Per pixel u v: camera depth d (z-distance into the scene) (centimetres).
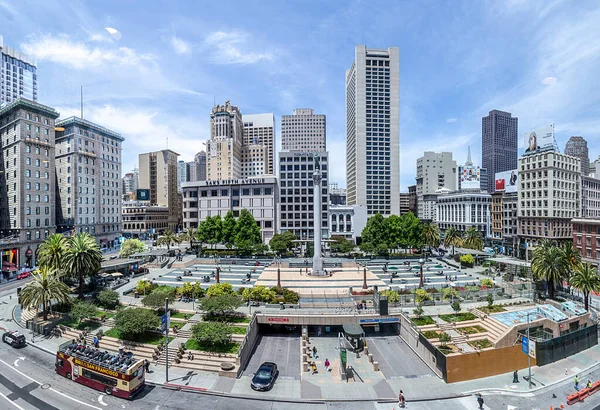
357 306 4984
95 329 4506
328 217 13612
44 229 9625
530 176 10694
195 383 3372
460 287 5947
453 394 3291
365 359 4028
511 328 4166
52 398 3064
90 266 5597
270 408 3006
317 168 7525
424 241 10281
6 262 8488
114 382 3123
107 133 12850
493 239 12900
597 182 12519
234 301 4528
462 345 4050
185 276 7562
